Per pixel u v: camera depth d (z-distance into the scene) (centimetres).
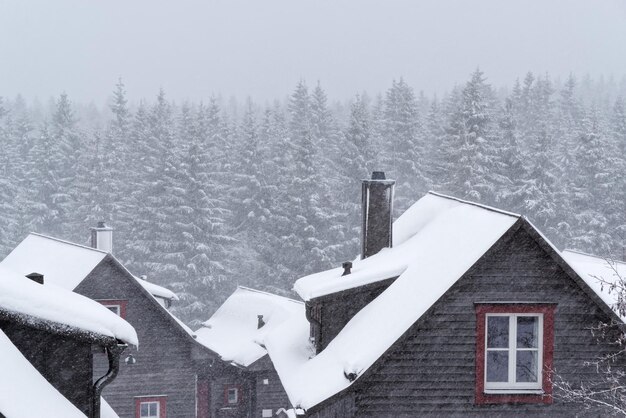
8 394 828
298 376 1576
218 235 5791
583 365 1438
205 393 3166
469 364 1430
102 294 2809
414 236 1858
